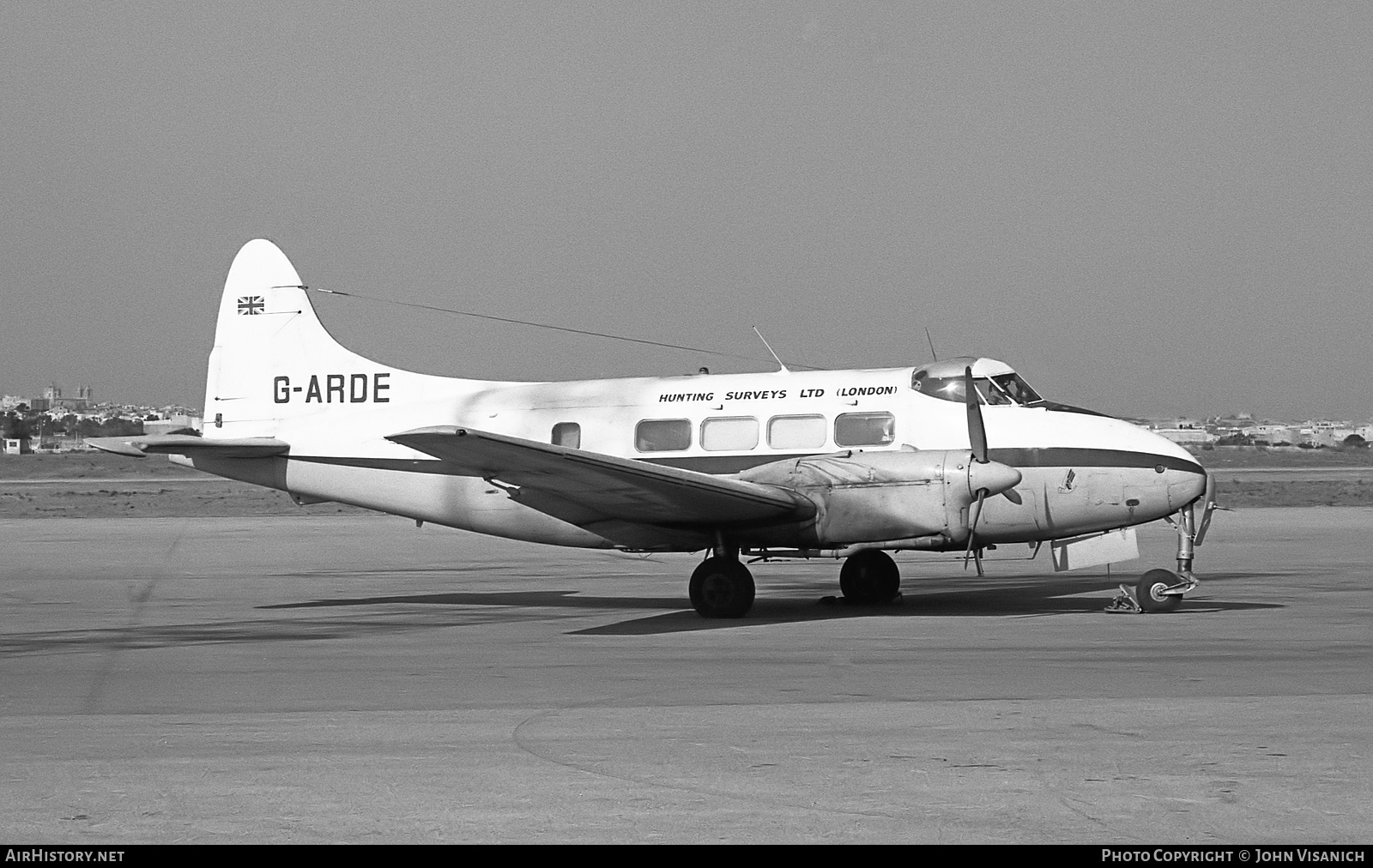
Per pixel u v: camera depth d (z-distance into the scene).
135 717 29.36
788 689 31.98
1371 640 40.00
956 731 26.66
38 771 24.05
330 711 29.83
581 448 54.72
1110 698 30.05
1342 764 23.52
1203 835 19.58
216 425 60.97
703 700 30.61
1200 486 48.44
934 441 50.16
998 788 22.20
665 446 53.50
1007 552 85.56
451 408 57.53
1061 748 24.98
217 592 62.09
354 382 59.56
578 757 24.78
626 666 36.16
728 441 52.66
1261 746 24.97
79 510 164.12
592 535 54.47
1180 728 26.62
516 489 48.16
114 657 39.34
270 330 60.84
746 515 47.56
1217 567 69.62
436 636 43.94
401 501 57.38
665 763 24.22
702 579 48.72
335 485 58.31
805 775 23.22
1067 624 45.06
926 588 61.16
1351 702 29.25
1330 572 66.06
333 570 74.88
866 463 47.50
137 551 91.38
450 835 20.05
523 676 34.69
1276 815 20.52
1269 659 36.03
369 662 37.72
